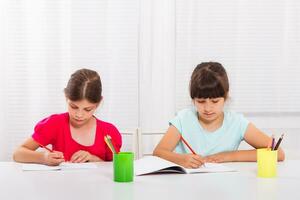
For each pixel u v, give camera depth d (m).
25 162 1.74
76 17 2.54
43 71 2.53
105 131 2.02
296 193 1.20
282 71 2.64
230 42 2.61
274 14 2.63
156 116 2.61
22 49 2.52
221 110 1.94
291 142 2.63
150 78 2.60
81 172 1.52
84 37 2.55
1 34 2.51
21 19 2.52
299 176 1.45
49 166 1.64
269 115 2.64
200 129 2.00
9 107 2.52
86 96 1.82
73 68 2.54
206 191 1.22
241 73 2.62
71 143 1.98
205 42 2.60
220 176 1.44
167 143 1.95
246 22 2.62
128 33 2.58
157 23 2.59
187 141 1.99
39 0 2.52
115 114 2.58
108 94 2.57
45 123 1.97
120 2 2.56
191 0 2.59
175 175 1.46
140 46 2.59
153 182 1.34
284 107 2.63
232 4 2.61
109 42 2.57
